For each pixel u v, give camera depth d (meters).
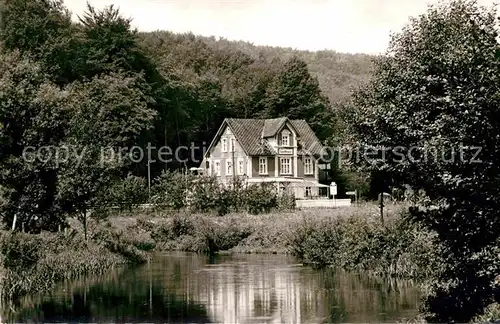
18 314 17.91
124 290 22.72
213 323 16.59
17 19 63.44
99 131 29.14
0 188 24.14
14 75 25.22
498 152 11.39
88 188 27.33
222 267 30.67
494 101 11.20
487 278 13.25
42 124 24.56
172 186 51.06
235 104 103.38
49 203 26.30
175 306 19.33
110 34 73.12
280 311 18.28
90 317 17.50
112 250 32.84
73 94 28.91
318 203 52.31
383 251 25.70
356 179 62.38
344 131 24.80
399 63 20.05
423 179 14.01
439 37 17.02
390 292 21.02
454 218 12.88
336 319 16.78
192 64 129.88
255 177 70.19
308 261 31.58
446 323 13.79
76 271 26.70
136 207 50.12
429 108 13.96
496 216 11.94
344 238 28.73
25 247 22.86
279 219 41.50
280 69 101.25
